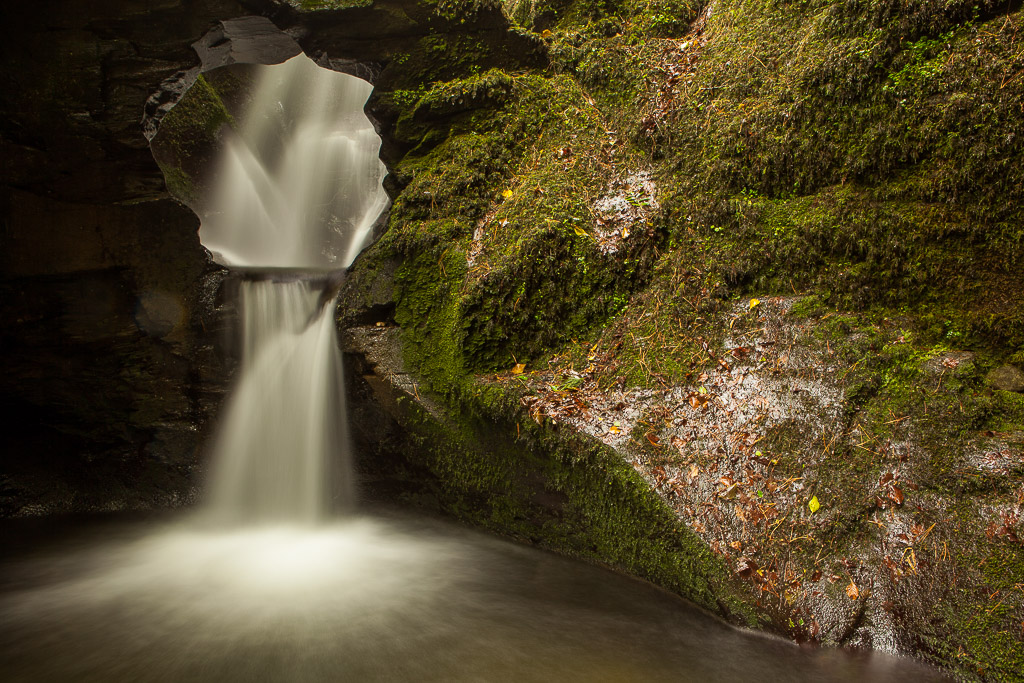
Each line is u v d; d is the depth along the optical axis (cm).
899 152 424
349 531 550
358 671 337
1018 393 361
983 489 326
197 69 616
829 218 434
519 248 484
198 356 591
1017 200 386
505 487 479
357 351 534
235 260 1018
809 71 458
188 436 603
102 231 574
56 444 609
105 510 612
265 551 508
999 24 396
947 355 377
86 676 336
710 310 439
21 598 426
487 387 460
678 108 527
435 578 449
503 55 594
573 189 511
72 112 565
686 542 367
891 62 429
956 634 304
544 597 415
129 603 418
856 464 357
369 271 550
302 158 1148
